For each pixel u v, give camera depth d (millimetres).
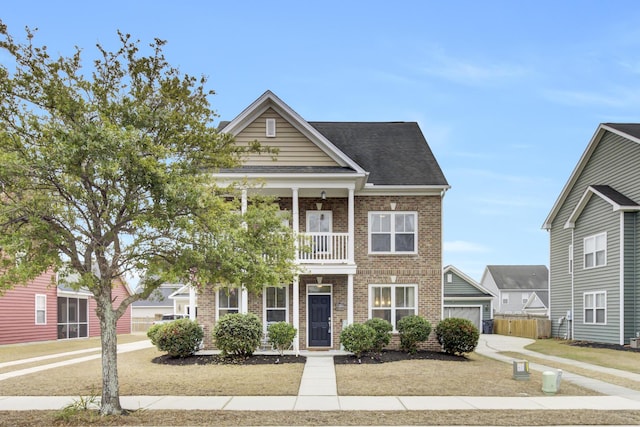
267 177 20172
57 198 10688
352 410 11438
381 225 22281
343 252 21312
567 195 31391
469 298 41406
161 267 11055
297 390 13641
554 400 12445
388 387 13961
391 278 21938
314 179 20516
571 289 30641
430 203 22328
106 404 10945
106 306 11148
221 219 11227
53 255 10055
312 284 21828
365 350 18891
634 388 14023
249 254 11328
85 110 10594
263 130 21438
